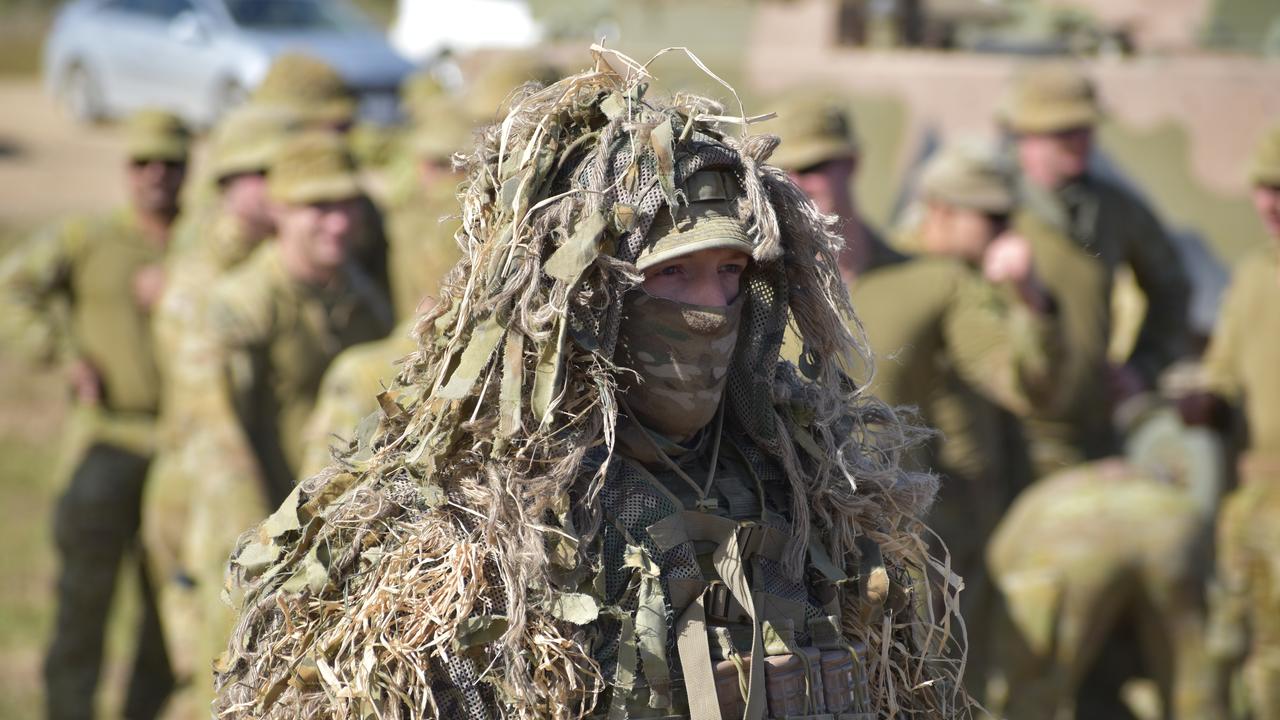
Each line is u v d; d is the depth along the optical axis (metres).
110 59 33.75
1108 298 11.31
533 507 3.91
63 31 35.59
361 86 28.23
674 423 4.25
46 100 40.50
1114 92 13.45
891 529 4.61
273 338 9.09
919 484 4.64
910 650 4.66
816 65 14.94
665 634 4.04
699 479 4.38
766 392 4.41
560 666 3.92
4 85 44.28
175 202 11.56
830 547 4.48
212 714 4.27
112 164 32.81
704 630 4.10
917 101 14.44
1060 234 11.27
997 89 14.04
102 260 11.27
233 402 8.91
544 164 4.06
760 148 4.21
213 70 30.41
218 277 10.09
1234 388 10.16
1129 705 9.85
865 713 4.38
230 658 4.19
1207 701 9.05
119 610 14.19
